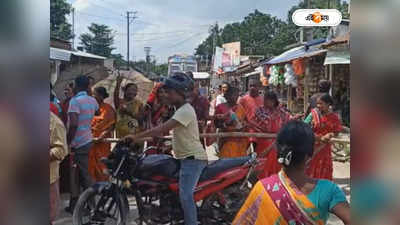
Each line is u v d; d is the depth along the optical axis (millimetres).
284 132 1908
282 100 19797
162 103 5668
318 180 1888
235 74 30703
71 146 4891
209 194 3889
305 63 14758
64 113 5406
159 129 3773
